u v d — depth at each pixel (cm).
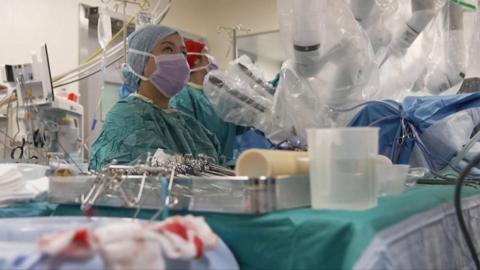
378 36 146
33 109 207
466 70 178
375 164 75
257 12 401
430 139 138
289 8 124
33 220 82
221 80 161
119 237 52
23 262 53
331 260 63
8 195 106
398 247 66
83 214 89
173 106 189
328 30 129
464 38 176
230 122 178
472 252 77
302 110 140
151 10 221
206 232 63
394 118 140
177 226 60
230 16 415
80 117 229
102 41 191
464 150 132
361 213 67
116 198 84
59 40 310
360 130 72
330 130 73
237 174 79
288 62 136
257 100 159
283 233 68
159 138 147
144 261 53
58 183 91
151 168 87
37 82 202
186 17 411
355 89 138
